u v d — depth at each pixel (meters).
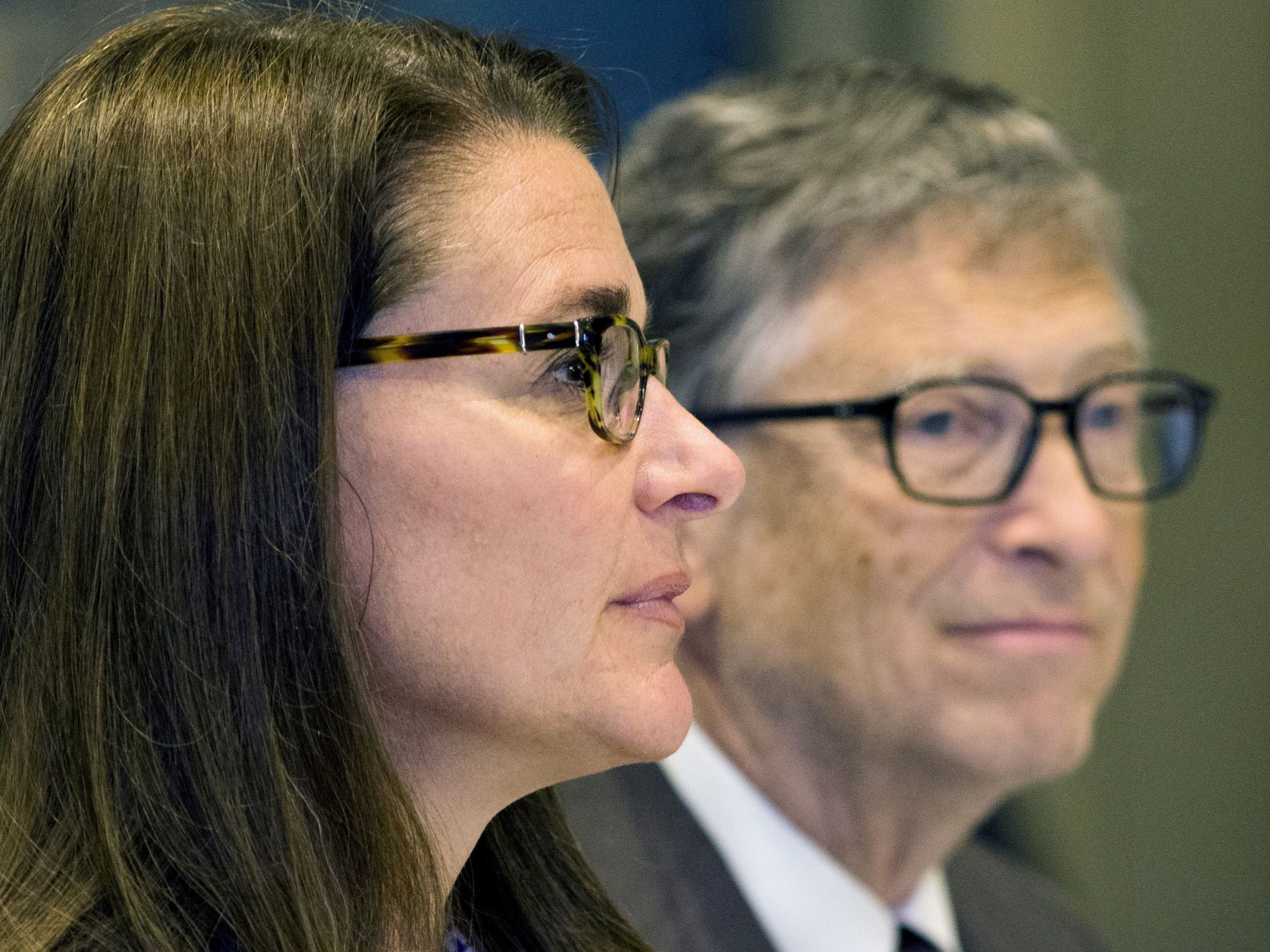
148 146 3.15
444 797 3.37
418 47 3.44
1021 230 6.02
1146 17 9.46
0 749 3.23
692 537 6.08
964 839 6.48
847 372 5.93
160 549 3.06
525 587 3.15
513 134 3.35
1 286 3.26
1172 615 9.63
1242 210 9.59
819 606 5.92
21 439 3.22
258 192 3.09
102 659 3.11
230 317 3.06
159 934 3.01
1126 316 6.35
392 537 3.12
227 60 3.25
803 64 6.58
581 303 3.25
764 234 5.97
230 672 3.07
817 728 5.99
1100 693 6.20
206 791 3.08
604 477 3.24
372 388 3.12
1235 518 9.62
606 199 3.51
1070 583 5.95
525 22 8.08
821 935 5.93
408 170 3.18
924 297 5.93
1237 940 9.50
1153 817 9.53
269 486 3.05
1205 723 9.60
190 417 3.06
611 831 5.71
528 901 4.11
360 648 3.10
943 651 5.89
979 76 9.31
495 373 3.14
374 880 3.12
